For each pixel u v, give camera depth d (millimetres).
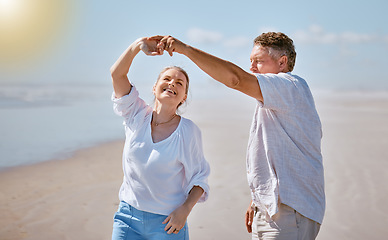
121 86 2705
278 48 2732
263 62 2770
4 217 4820
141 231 2615
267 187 2621
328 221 4758
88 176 6672
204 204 5336
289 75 2637
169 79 2736
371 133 11422
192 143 2650
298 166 2592
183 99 2873
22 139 9766
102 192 5840
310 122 2609
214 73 2342
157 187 2582
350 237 4320
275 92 2463
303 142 2600
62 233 4391
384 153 8602
